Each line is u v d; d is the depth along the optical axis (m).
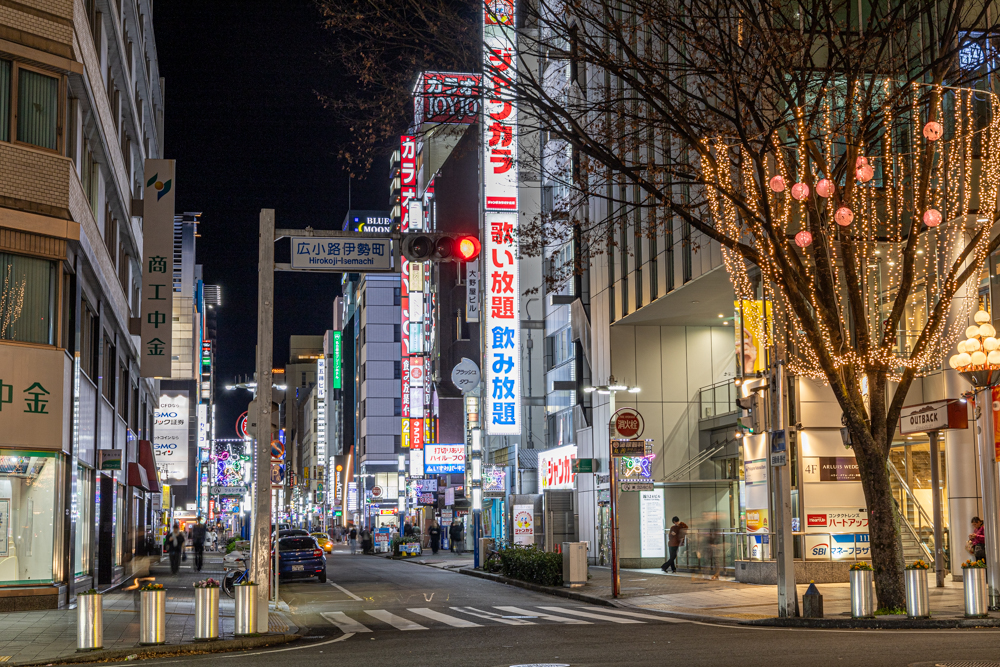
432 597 25.55
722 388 36.75
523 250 22.38
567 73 34.06
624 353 37.19
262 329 18.70
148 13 41.75
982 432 17.34
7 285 21.50
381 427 110.62
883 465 17.55
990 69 22.66
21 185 21.61
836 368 18.56
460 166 69.56
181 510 92.69
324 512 140.38
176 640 15.33
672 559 32.09
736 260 26.58
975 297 23.66
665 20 17.84
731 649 12.48
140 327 34.16
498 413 42.44
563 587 26.50
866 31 18.03
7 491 21.34
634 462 35.12
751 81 18.33
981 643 12.32
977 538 22.66
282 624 17.95
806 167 18.25
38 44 22.27
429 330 77.19
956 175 23.31
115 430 33.00
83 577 25.66
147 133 44.75
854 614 16.41
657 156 28.69
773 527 26.92
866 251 22.92
